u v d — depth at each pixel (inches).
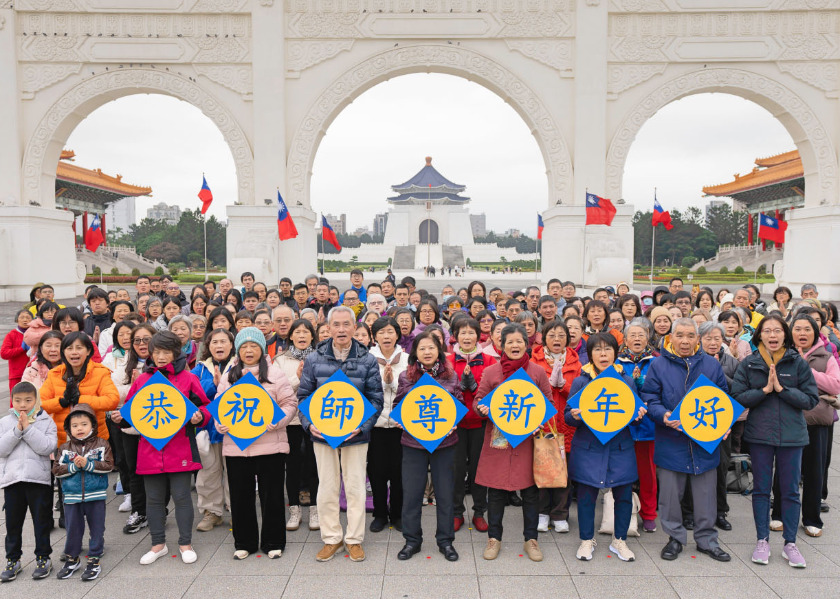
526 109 873.5
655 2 856.9
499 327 251.4
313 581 195.2
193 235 3235.7
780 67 859.4
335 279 2087.8
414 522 211.5
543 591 188.7
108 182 1796.3
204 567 205.0
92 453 200.1
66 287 976.9
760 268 2017.7
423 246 2992.1
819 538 222.5
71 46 863.7
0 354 316.8
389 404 233.3
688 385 211.0
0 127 867.4
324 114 874.1
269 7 850.8
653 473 232.7
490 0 861.8
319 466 211.5
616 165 874.1
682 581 194.1
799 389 202.7
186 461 207.0
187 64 867.4
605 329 293.9
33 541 225.1
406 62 868.0
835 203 869.8
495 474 209.2
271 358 252.4
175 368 213.8
